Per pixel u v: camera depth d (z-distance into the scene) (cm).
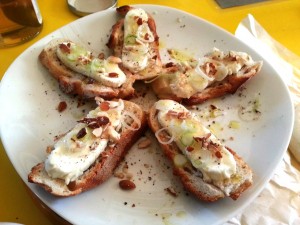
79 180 21
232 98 26
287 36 32
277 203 22
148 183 22
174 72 26
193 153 21
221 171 20
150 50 28
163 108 24
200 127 23
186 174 21
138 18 28
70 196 20
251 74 26
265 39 30
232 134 24
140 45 27
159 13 30
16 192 22
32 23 30
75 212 20
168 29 29
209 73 26
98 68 25
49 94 25
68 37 28
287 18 33
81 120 22
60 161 20
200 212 20
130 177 22
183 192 21
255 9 33
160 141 23
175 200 21
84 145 21
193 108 26
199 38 29
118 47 28
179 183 22
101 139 22
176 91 25
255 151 23
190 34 29
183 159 22
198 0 34
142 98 26
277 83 26
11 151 22
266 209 22
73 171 20
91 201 20
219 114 25
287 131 23
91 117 23
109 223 19
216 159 21
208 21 31
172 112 23
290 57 30
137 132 23
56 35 28
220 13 33
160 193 21
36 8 30
